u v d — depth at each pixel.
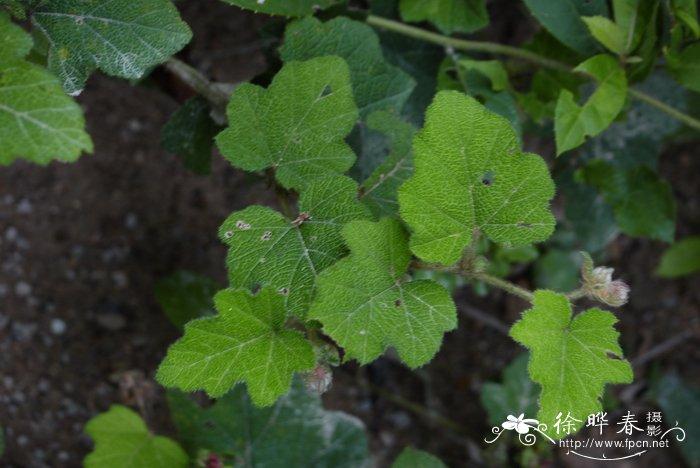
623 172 0.92
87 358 1.05
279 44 0.80
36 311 1.04
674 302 1.28
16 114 0.65
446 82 0.84
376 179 0.73
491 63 0.83
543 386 0.67
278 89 0.71
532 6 0.79
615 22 0.80
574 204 0.97
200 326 0.67
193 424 0.88
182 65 0.79
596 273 0.69
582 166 0.94
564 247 1.17
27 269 1.04
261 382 0.68
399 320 0.67
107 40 0.70
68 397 1.04
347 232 0.68
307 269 0.69
